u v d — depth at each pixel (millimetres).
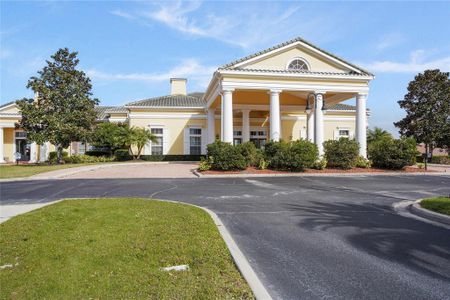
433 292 4047
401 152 21453
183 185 14523
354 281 4371
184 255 5066
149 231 6281
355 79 23422
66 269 4504
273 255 5355
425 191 12945
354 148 21641
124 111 34562
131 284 4062
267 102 29875
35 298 3744
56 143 27422
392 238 6336
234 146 20594
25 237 5992
